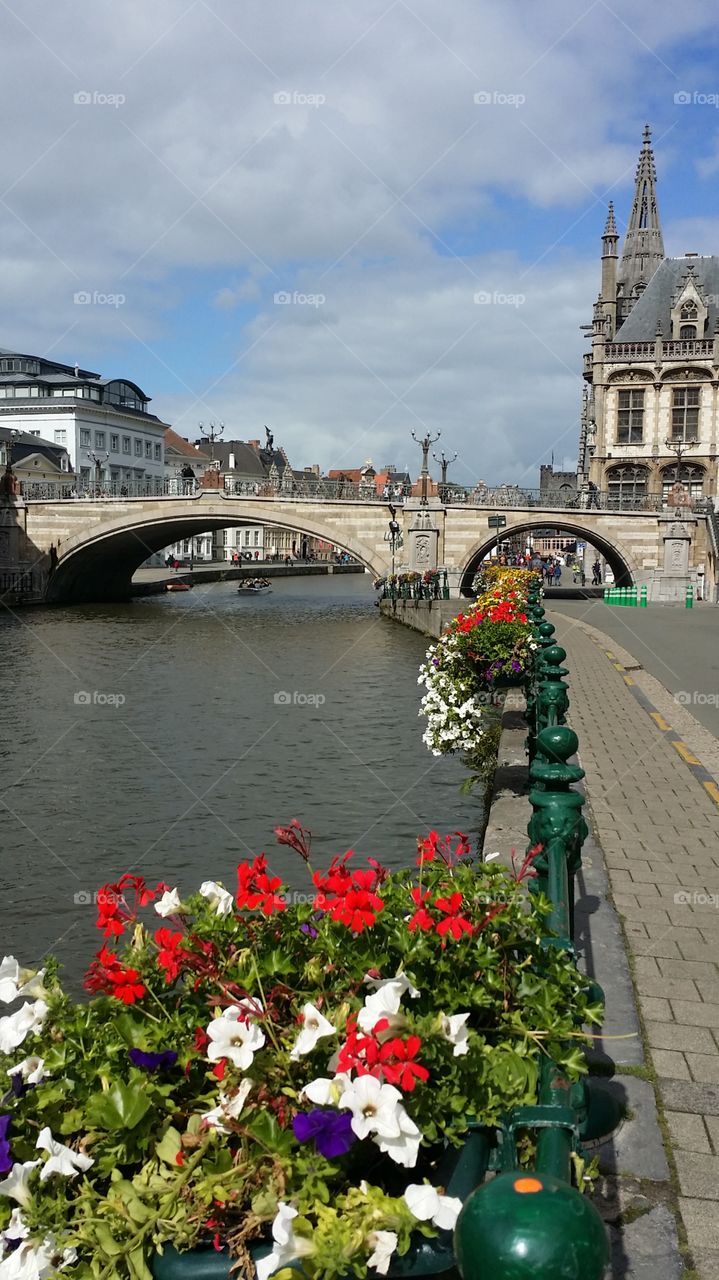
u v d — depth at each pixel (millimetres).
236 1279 2529
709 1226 3658
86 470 108938
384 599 60750
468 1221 1973
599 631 30672
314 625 53562
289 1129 2721
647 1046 4996
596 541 63062
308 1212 2545
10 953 11742
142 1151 2836
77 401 106750
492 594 17047
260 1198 2545
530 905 4012
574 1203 1974
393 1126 2566
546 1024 3297
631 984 5680
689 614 41094
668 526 60094
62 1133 2865
